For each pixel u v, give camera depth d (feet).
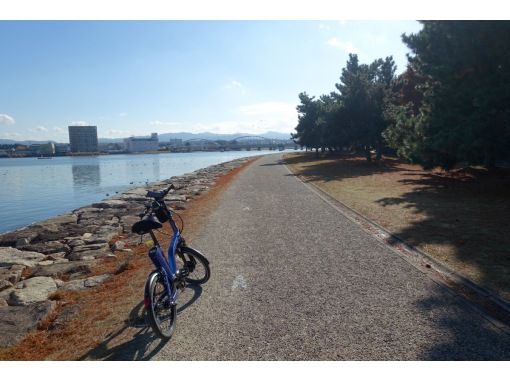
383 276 18.01
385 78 125.90
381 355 11.54
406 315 13.94
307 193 49.88
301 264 20.29
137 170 187.73
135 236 31.32
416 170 78.13
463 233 25.04
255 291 16.84
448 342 12.08
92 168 212.23
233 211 37.96
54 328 14.66
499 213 31.12
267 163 139.33
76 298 17.66
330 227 28.96
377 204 38.01
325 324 13.52
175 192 61.31
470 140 41.68
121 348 12.66
